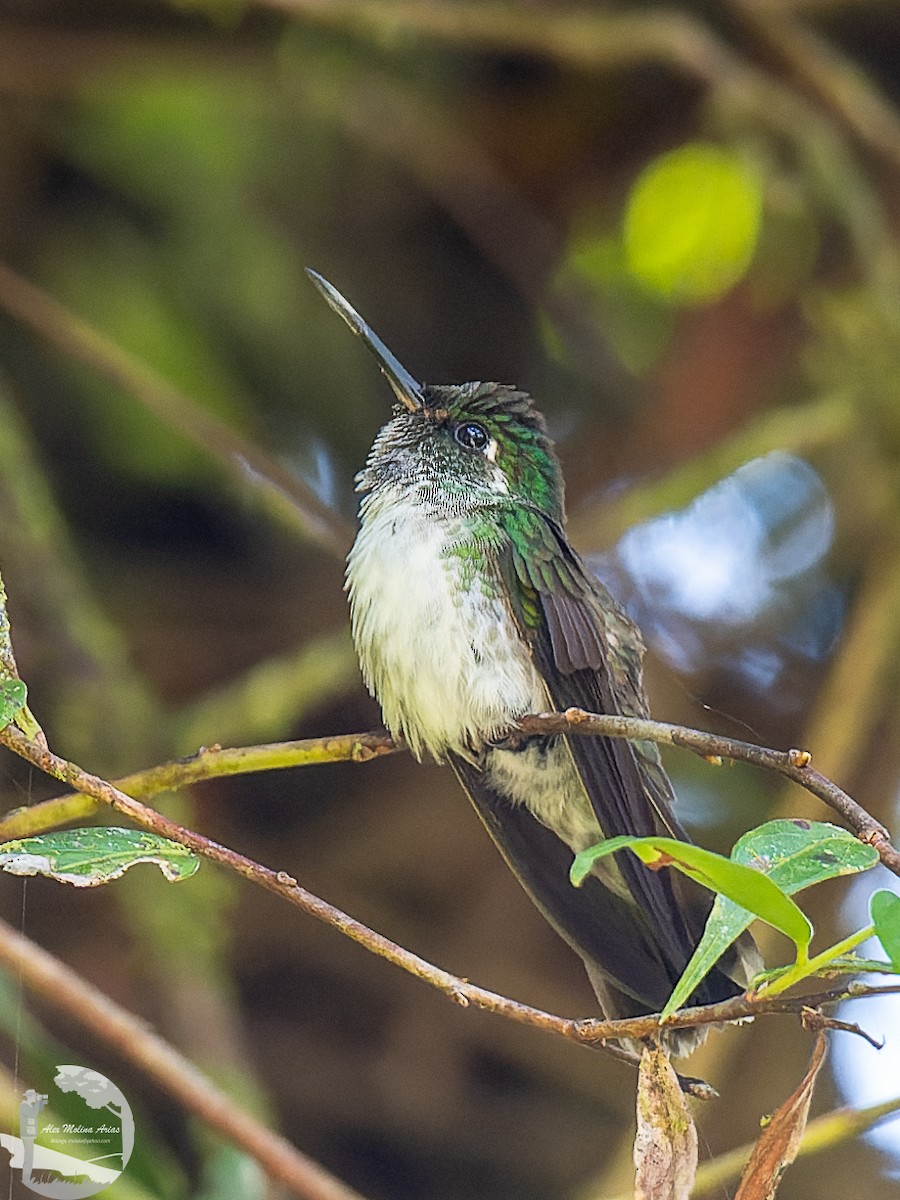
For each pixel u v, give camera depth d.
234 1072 2.22
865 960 2.12
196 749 2.24
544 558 2.19
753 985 2.12
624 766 2.17
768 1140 2.12
